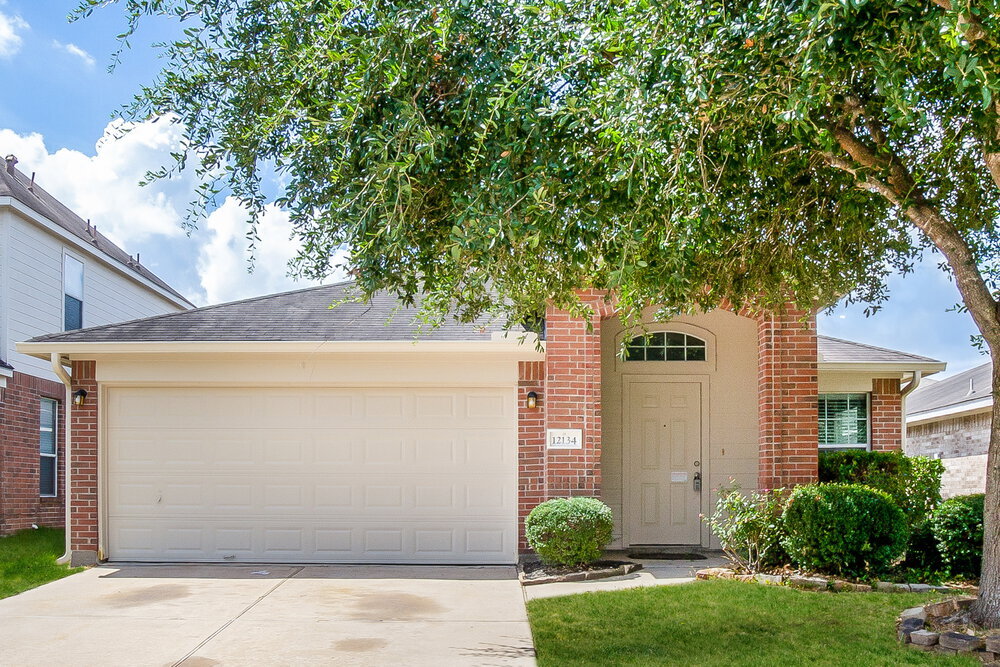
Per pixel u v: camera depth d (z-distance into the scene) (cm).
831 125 721
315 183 683
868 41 527
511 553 1154
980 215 895
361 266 637
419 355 1159
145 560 1168
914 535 953
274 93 686
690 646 687
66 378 1169
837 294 957
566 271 711
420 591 954
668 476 1242
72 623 802
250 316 1246
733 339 1257
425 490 1167
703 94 542
